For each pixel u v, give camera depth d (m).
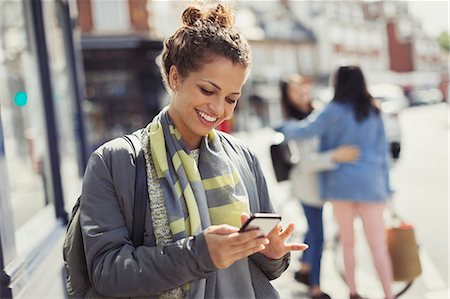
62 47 5.96
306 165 4.12
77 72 6.61
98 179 1.59
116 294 1.51
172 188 1.58
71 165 5.82
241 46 1.58
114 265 1.51
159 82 28.95
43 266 3.22
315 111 4.82
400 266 3.96
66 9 6.40
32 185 3.83
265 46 53.25
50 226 3.95
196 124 1.60
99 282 1.53
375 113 4.05
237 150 1.80
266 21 54.97
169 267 1.46
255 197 1.77
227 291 1.64
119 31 29.19
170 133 1.64
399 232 3.96
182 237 1.55
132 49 28.50
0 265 2.56
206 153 1.66
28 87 4.14
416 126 28.28
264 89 50.69
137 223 1.58
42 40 4.53
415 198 8.98
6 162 3.00
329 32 59.81
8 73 3.61
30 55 4.34
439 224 6.95
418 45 76.12
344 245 4.13
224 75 1.55
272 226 1.47
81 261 1.64
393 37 73.38
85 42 28.12
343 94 4.05
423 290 4.66
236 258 1.44
